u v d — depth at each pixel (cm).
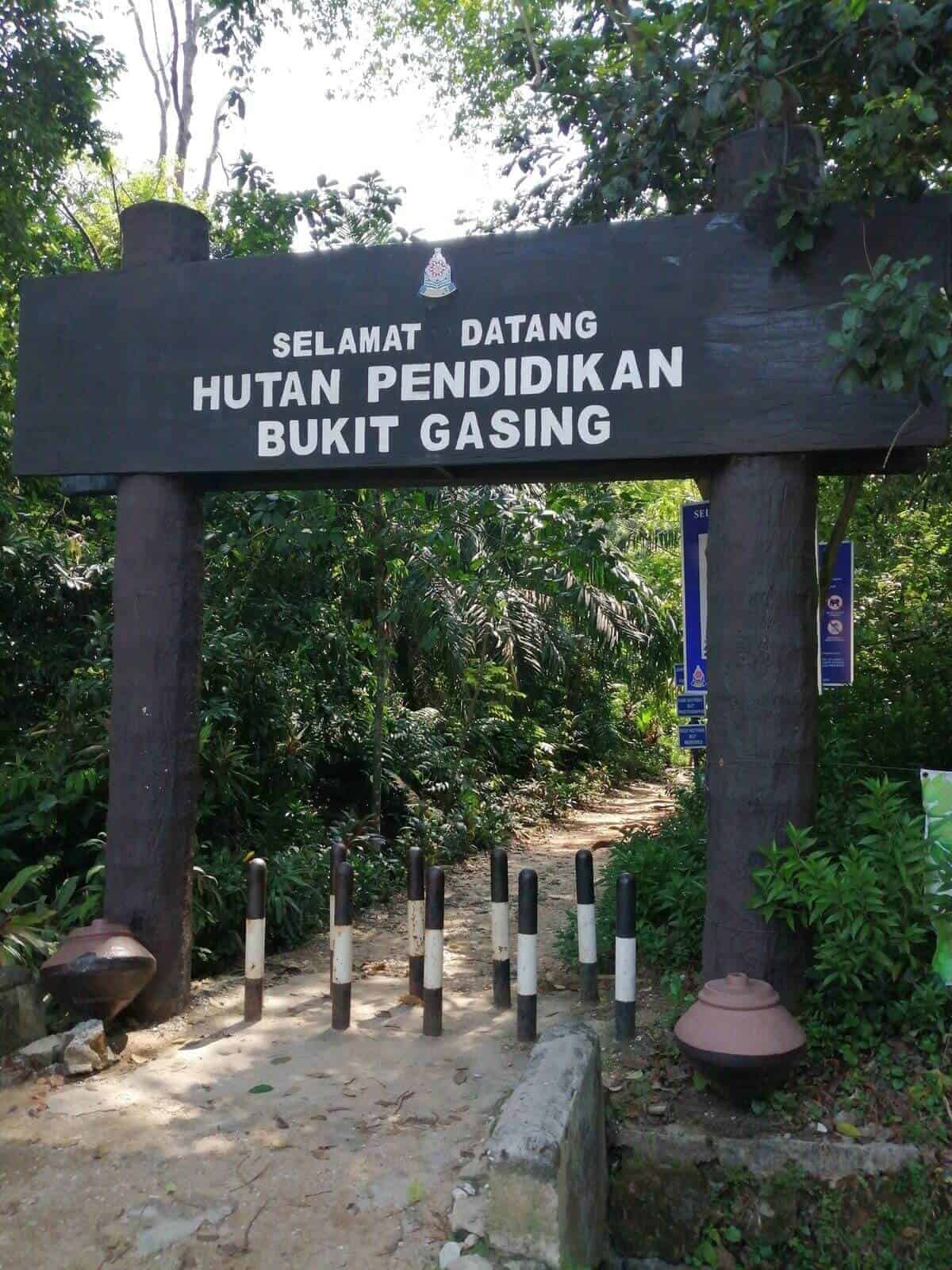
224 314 537
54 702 844
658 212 721
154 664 546
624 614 1233
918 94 441
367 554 994
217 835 796
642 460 488
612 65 644
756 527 458
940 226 449
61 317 561
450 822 1141
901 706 770
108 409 552
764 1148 405
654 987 573
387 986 617
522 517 956
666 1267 405
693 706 674
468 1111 435
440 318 504
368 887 872
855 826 518
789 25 479
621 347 477
